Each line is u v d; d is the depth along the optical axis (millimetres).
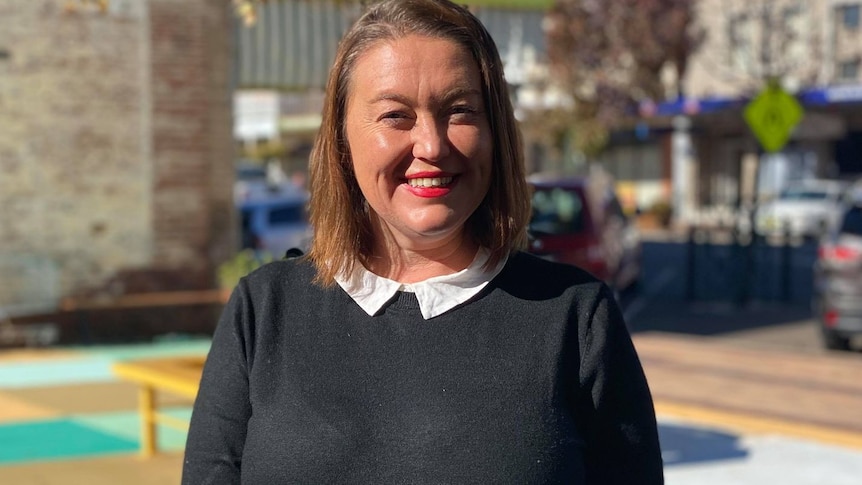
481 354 2182
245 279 2348
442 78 2213
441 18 2260
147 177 12195
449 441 2113
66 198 11844
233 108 12617
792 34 31938
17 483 6617
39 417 8531
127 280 12188
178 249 12398
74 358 11203
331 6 12516
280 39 12477
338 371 2188
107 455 7344
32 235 11734
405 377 2168
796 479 6785
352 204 2324
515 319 2219
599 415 2230
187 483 2252
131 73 12031
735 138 40781
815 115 34812
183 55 12234
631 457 2232
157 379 6762
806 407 8664
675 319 15609
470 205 2254
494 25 12250
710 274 21000
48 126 11711
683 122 38406
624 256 17141
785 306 17062
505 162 2307
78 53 11773
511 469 2105
